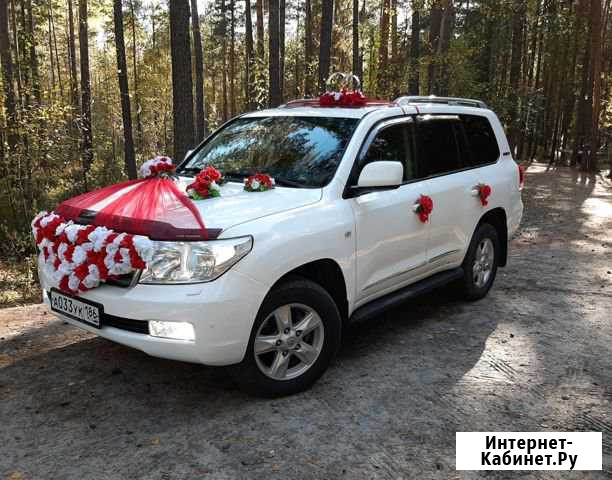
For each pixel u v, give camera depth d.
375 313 4.25
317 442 3.20
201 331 3.14
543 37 30.58
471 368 4.20
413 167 4.71
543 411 3.59
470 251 5.43
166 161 4.41
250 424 3.38
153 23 34.78
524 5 19.25
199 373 4.06
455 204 5.03
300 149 4.33
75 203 3.95
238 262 3.23
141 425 3.38
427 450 3.15
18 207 11.16
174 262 3.19
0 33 15.95
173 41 9.31
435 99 5.33
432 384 3.93
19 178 11.28
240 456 3.07
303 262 3.56
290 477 2.89
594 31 23.16
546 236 9.66
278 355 3.61
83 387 3.87
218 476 2.90
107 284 3.43
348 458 3.06
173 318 3.13
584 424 3.45
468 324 5.12
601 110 26.61
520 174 6.15
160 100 38.72
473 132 5.59
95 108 34.84
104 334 3.39
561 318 5.34
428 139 4.93
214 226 3.27
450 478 2.92
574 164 27.88
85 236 3.44
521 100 25.17
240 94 47.16
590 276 6.90
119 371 4.11
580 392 3.86
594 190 17.03
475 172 5.42
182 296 3.13
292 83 37.72
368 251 4.11
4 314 5.57
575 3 30.30
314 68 17.58
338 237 3.80
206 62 54.09
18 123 11.32
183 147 9.51
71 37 29.41
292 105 5.24
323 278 3.96
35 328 5.07
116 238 3.27
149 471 2.94
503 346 4.63
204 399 3.69
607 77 27.12
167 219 3.36
